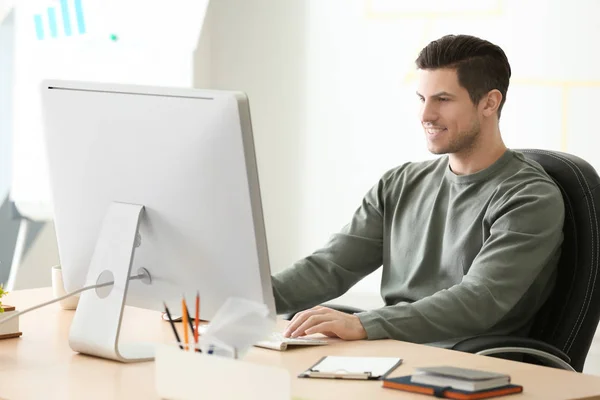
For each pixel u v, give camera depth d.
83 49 4.47
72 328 2.02
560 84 4.55
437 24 4.83
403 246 2.83
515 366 1.91
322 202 5.18
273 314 1.83
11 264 4.20
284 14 5.21
